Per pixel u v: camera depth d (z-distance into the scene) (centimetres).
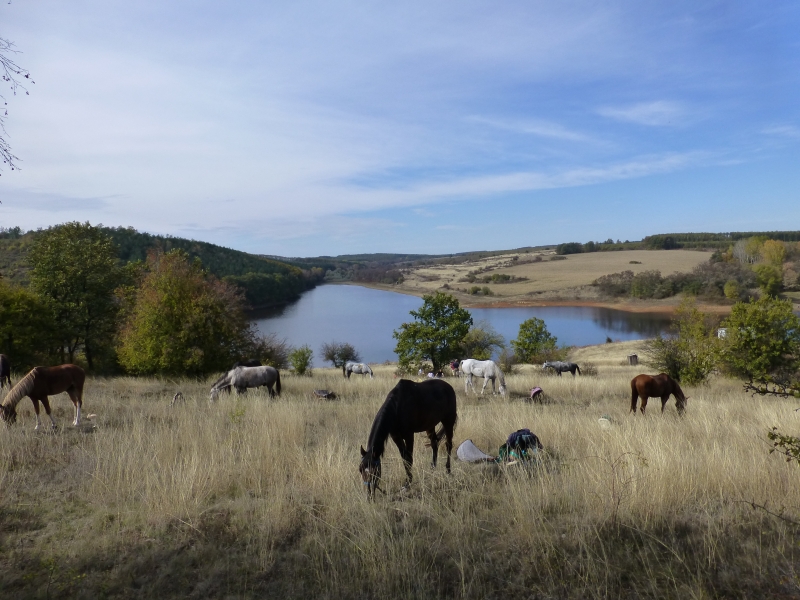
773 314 2094
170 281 2603
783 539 468
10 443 792
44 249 3123
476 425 934
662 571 427
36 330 2562
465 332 3238
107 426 986
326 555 461
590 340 6412
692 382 2156
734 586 404
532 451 726
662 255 15575
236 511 575
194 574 452
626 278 11056
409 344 3186
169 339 2489
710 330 2302
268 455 724
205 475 632
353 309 10775
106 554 480
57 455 773
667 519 520
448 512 542
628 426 877
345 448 777
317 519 535
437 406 684
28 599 409
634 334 6794
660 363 2352
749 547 461
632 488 554
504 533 507
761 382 443
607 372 3164
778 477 587
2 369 1228
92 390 1558
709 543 462
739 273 9194
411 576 424
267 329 7938
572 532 492
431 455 777
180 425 904
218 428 895
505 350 3991
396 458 738
